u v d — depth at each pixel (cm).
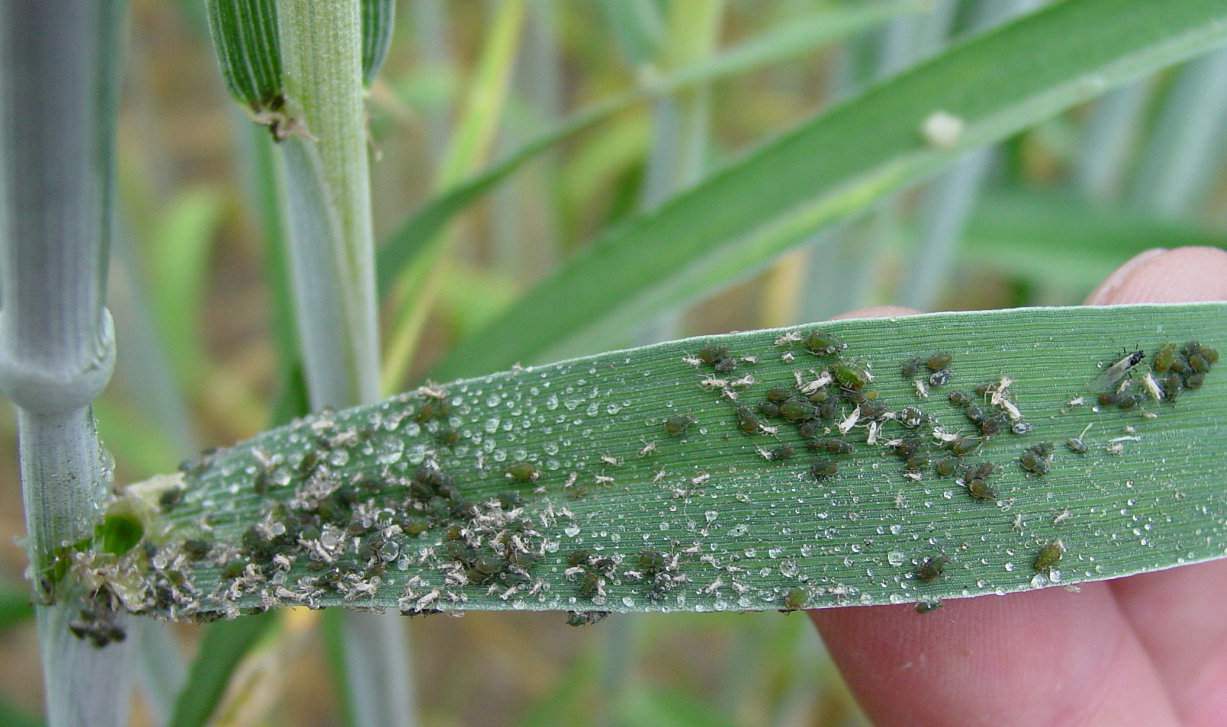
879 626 15
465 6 41
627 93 15
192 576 12
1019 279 24
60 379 11
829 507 12
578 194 30
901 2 16
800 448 12
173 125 38
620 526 12
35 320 10
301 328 13
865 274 18
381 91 14
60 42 10
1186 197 22
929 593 12
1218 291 14
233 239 38
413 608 12
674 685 31
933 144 14
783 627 25
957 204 17
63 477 11
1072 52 14
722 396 12
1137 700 15
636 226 14
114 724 12
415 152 34
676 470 12
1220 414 12
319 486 12
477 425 12
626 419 12
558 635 31
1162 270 14
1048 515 12
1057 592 15
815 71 39
